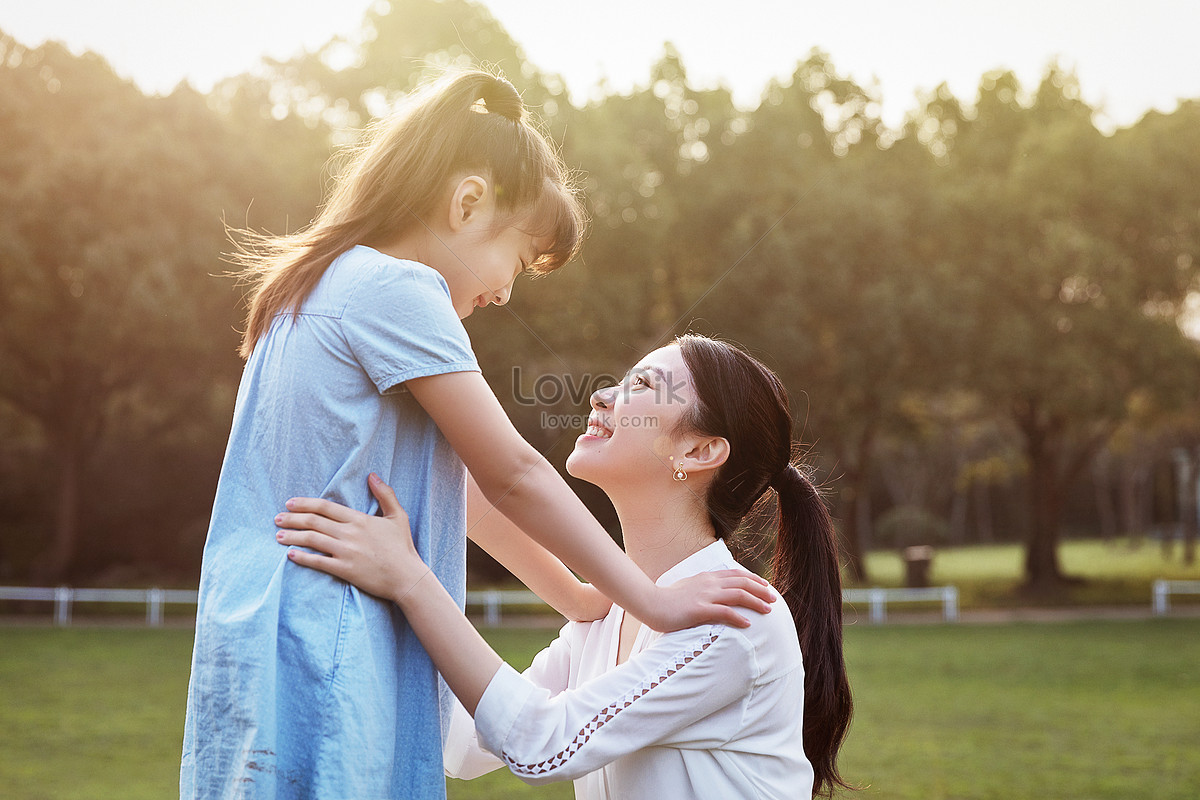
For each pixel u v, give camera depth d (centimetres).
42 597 1491
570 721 136
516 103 155
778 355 1502
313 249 145
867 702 827
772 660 143
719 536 165
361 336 134
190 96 1466
